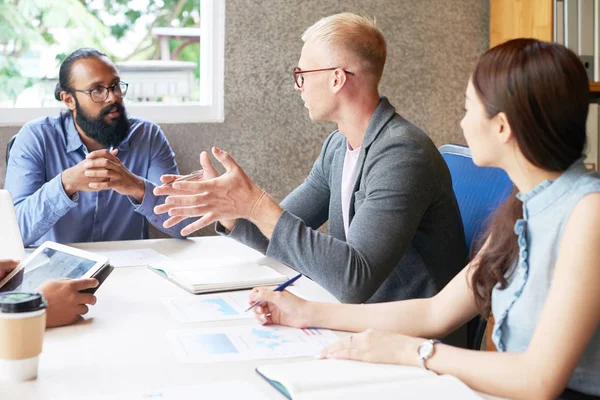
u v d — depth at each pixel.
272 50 2.96
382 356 1.11
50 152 2.35
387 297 1.80
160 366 1.11
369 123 1.82
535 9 2.92
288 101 3.01
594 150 2.80
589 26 2.85
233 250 2.04
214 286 1.56
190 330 1.29
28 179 2.29
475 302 1.26
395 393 0.95
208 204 1.57
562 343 0.99
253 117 2.97
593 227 1.01
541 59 1.04
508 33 3.08
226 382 1.04
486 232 1.39
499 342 1.16
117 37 2.96
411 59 3.14
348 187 1.93
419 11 3.12
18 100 2.82
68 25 2.88
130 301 1.48
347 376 1.03
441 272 1.78
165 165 2.52
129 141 2.47
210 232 2.94
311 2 2.98
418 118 3.19
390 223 1.63
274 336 1.27
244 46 2.92
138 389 1.01
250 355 1.17
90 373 1.08
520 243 1.11
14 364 1.04
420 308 1.32
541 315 1.03
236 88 2.94
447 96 3.21
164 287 1.60
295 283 1.68
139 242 2.15
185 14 3.04
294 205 2.14
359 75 1.84
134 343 1.22
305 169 3.07
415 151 1.70
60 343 1.22
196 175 1.75
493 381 1.03
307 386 0.99
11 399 0.98
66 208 2.11
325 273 1.55
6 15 2.78
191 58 3.06
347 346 1.14
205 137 2.93
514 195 1.18
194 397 0.98
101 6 2.92
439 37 3.17
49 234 2.34
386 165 1.69
